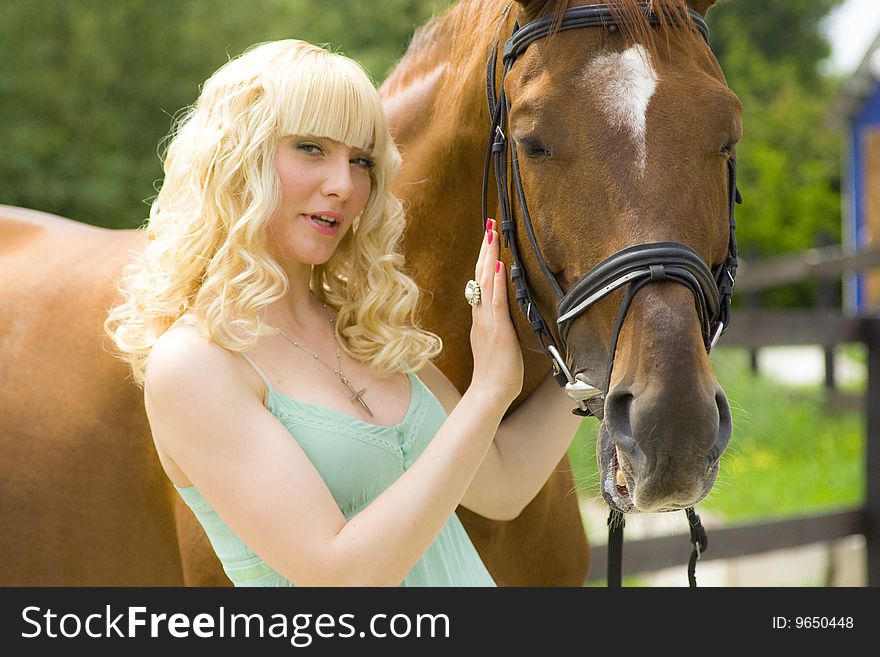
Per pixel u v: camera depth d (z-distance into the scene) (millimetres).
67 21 9688
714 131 1461
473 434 1541
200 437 1497
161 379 1519
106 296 2254
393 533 1436
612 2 1516
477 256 1986
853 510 4582
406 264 2076
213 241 1619
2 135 9391
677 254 1407
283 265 1718
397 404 1716
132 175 9898
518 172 1617
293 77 1592
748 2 28922
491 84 1744
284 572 1474
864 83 16219
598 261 1454
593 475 1813
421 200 2033
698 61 1529
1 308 2432
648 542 3936
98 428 2186
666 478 1342
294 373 1630
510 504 1896
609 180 1446
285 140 1622
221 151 1603
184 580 2164
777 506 6359
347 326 1782
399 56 2549
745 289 9594
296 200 1636
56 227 2719
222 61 10398
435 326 2051
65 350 2275
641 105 1459
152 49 10094
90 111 9781
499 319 1642
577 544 2266
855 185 16766
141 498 2156
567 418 1936
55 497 2242
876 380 4637
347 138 1639
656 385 1351
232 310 1569
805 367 12328
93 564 2254
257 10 10789
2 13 9477
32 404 2279
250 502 1469
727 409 1414
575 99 1485
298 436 1562
